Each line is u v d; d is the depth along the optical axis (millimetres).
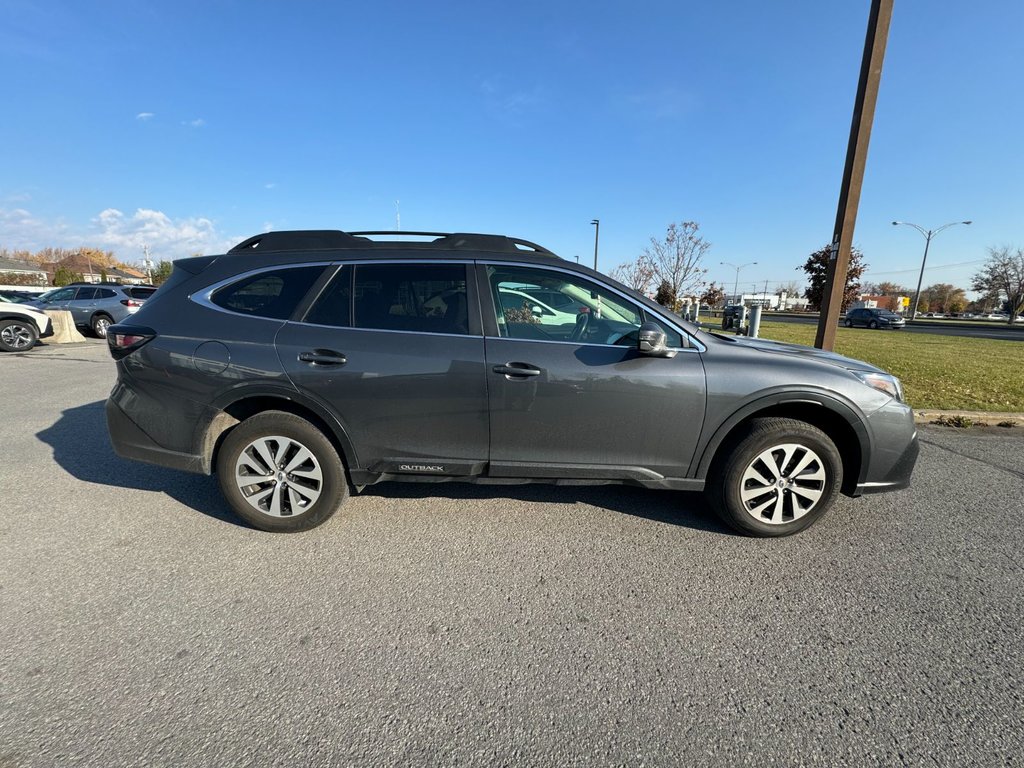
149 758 1625
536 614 2373
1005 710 1864
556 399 2875
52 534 3029
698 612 2406
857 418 2963
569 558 2854
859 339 17984
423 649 2135
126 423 3059
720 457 3029
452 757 1654
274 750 1664
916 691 1951
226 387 2902
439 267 3018
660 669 2045
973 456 4715
